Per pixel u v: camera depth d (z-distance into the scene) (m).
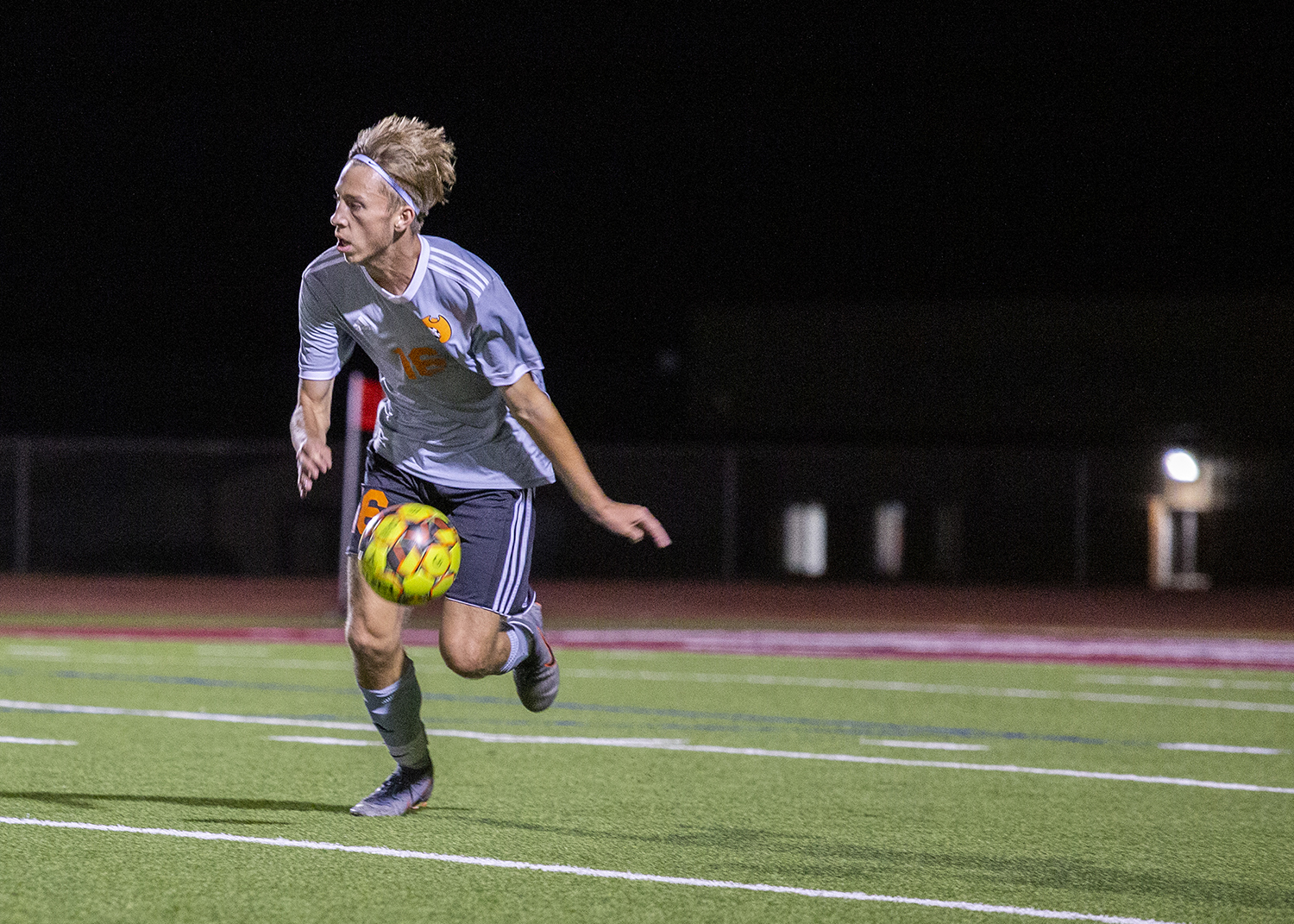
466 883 20.88
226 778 29.58
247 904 19.61
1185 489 124.75
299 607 90.94
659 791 28.77
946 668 57.88
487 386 22.62
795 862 22.64
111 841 23.36
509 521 23.48
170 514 121.44
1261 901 20.64
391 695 24.39
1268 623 86.94
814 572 125.62
